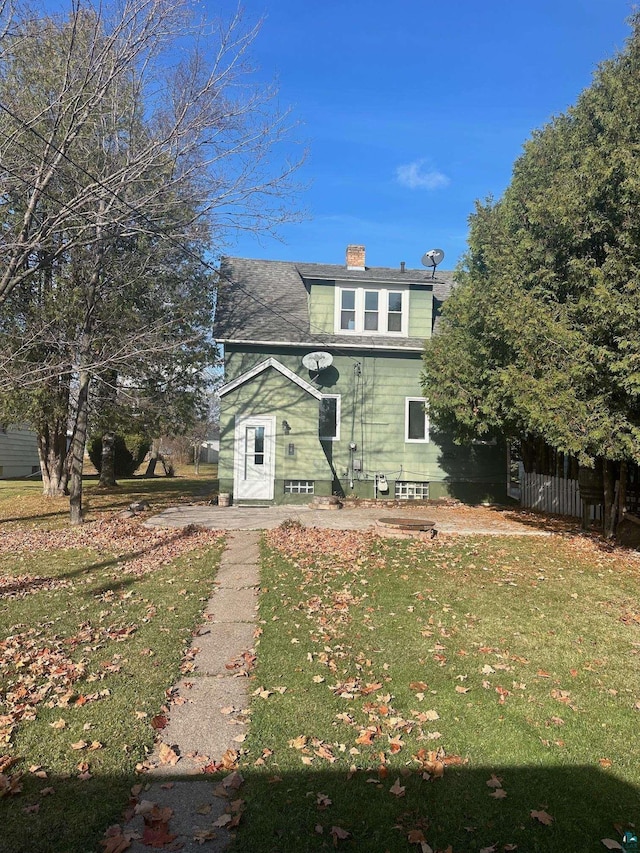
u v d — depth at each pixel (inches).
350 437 656.4
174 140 398.9
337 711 154.0
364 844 105.3
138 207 389.1
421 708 156.3
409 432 666.2
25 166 365.1
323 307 669.9
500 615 235.5
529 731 144.9
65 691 164.2
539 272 397.4
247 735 141.9
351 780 124.4
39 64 402.6
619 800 118.6
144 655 191.0
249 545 374.9
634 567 326.0
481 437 596.1
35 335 426.9
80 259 498.6
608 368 322.7
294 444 601.3
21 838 105.0
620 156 322.0
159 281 623.8
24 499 643.5
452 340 546.3
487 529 452.8
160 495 706.8
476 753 135.0
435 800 117.9
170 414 663.1
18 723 145.9
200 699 161.5
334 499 573.3
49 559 336.2
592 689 168.7
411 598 257.3
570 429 331.6
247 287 738.2
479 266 570.3
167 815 111.9
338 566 316.2
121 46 367.2
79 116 378.0
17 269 394.9
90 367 420.2
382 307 677.3
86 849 102.9
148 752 135.0
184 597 257.6
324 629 216.8
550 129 458.3
